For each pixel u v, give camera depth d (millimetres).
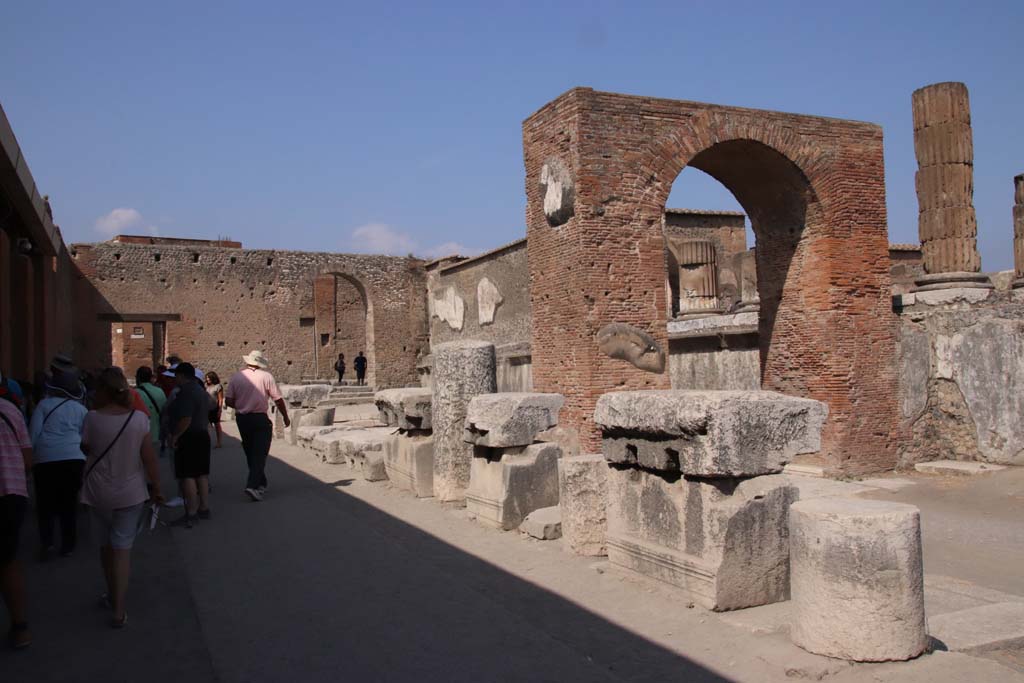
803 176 13758
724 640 5207
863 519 4785
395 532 8711
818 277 13852
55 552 8266
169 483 13055
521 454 8820
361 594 6480
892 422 13734
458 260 34875
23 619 5477
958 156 13680
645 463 6336
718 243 30000
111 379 6047
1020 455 12156
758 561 5848
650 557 6344
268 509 10289
